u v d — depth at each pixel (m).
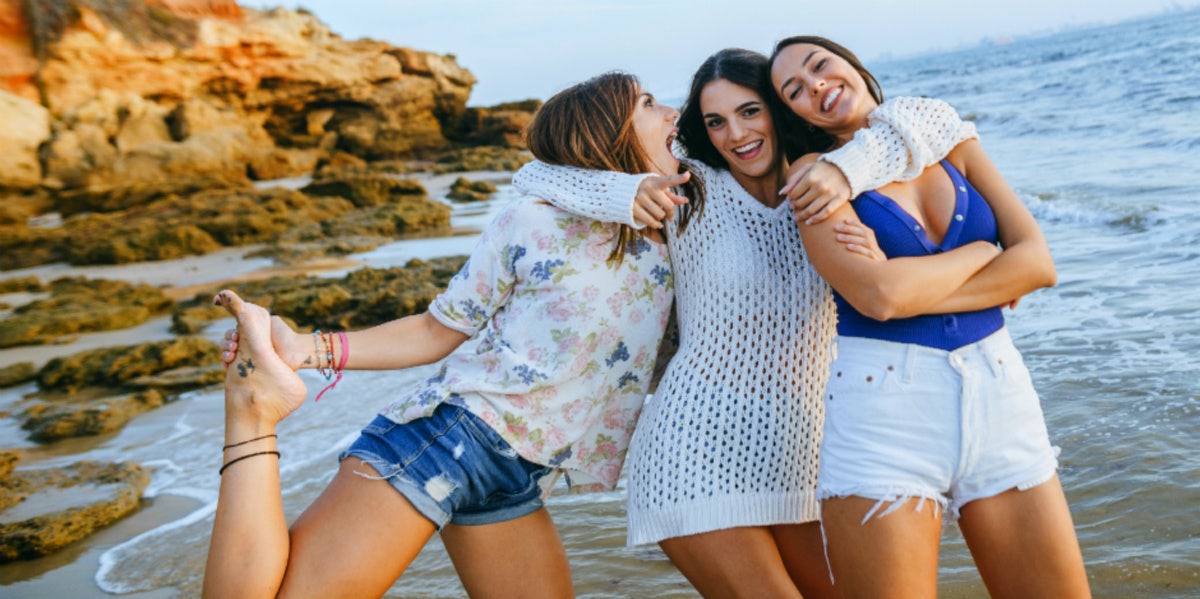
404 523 2.58
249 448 2.53
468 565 2.85
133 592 3.94
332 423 6.00
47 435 6.39
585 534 4.05
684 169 2.92
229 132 29.16
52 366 7.97
